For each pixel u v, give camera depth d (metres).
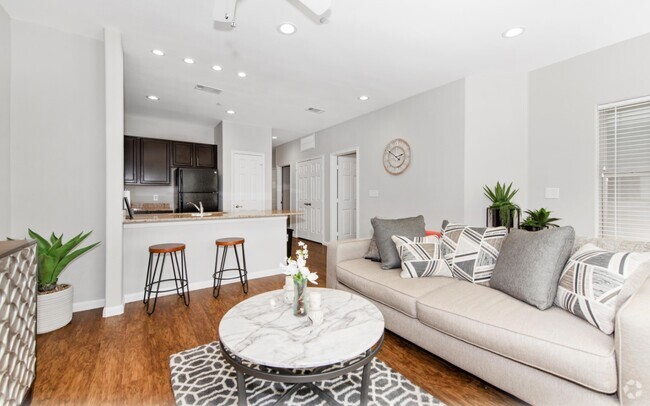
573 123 3.00
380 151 4.62
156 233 3.05
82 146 2.61
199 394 1.54
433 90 3.80
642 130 2.62
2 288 1.20
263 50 2.82
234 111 4.77
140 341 2.09
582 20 2.36
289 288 1.74
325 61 3.06
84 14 2.29
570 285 1.44
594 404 1.16
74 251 2.45
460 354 1.62
